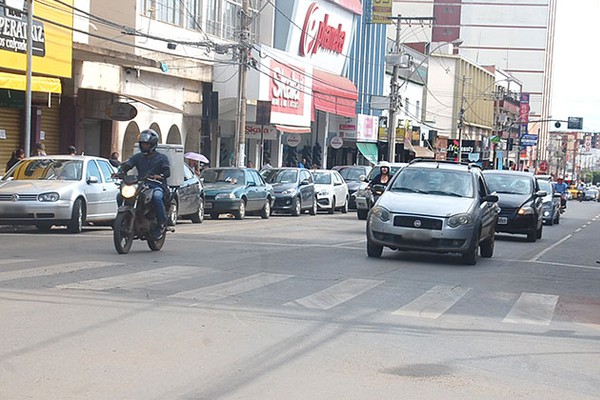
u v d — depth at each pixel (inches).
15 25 1105.4
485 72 4564.5
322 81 2389.3
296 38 2287.2
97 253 690.8
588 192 4790.8
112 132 1555.1
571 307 553.6
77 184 884.0
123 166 703.1
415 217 722.8
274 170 1556.3
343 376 339.3
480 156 3622.0
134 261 647.8
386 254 797.2
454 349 400.8
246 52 1521.9
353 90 2635.3
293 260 711.7
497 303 549.0
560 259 876.0
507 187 1159.0
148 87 1673.2
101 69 1478.8
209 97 1811.0
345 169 1915.6
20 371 325.7
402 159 3142.2
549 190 1654.8
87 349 363.6
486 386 334.3
